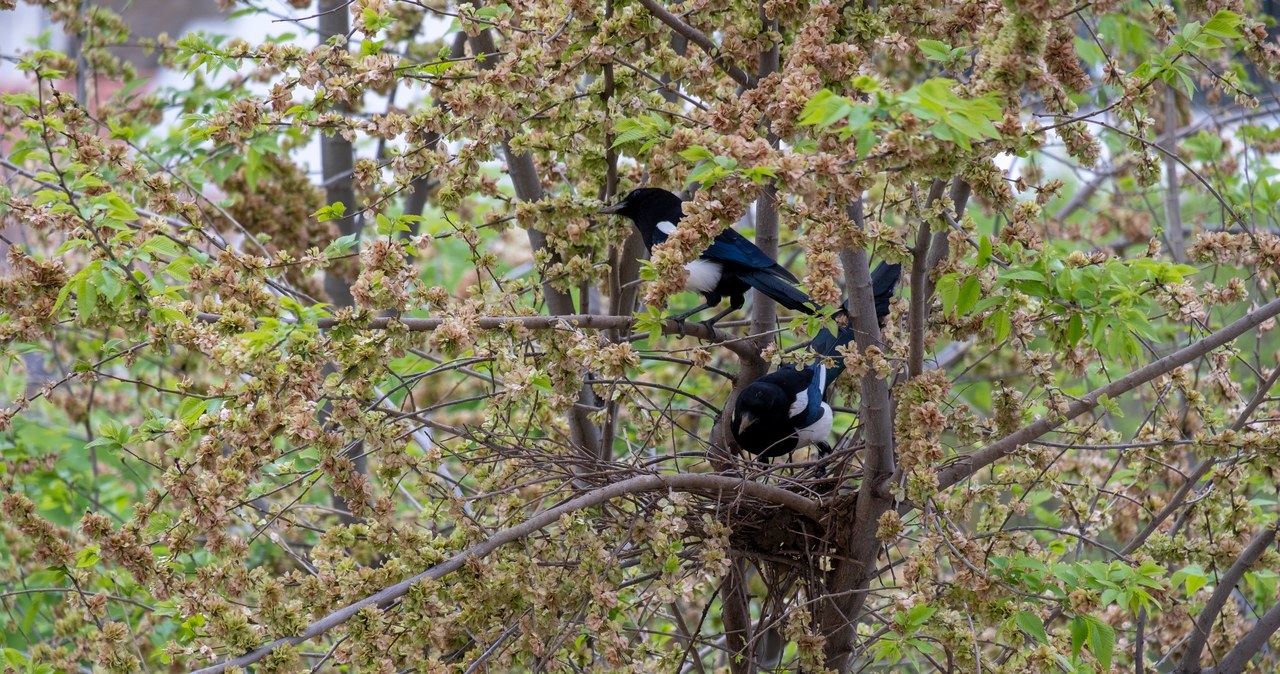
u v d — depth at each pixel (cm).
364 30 959
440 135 977
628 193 1142
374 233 1700
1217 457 949
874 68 1020
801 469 1166
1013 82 774
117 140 1225
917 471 861
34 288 898
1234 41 989
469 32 1032
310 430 811
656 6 948
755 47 970
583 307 1161
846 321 1002
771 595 1055
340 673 1150
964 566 862
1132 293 827
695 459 1517
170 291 898
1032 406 1001
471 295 1069
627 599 1113
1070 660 909
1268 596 1326
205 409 881
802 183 737
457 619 857
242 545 868
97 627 1069
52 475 1489
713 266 1188
